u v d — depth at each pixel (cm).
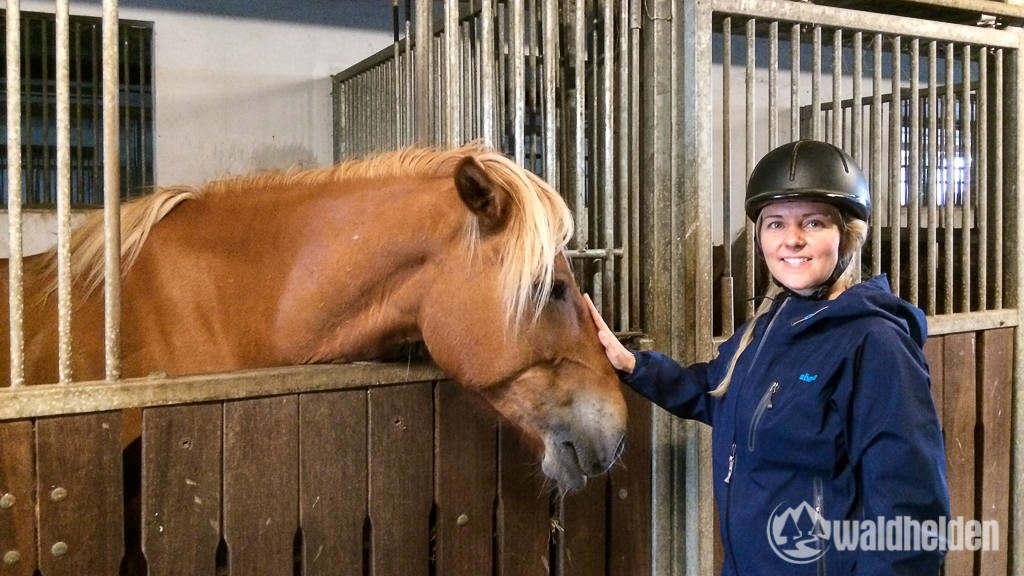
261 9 380
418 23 156
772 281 130
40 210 324
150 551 120
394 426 139
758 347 122
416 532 143
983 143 211
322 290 134
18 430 109
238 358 136
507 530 152
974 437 211
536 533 156
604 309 177
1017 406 217
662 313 173
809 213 116
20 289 110
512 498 152
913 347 106
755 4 175
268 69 384
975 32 204
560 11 198
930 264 204
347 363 137
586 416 128
